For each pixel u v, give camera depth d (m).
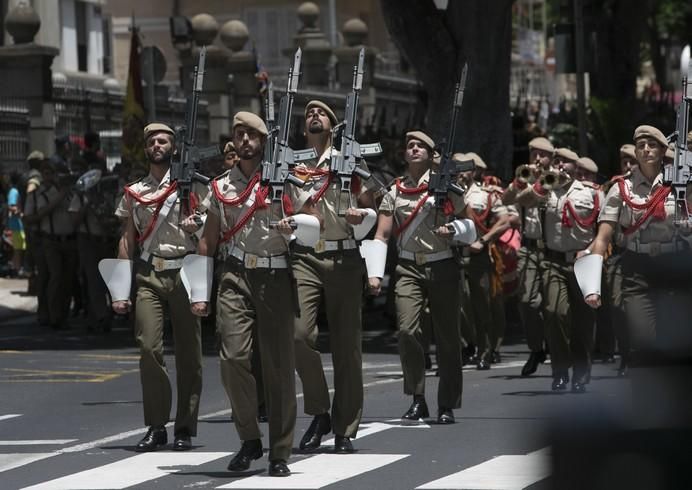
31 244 48.56
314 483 19.28
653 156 22.42
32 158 52.97
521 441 21.47
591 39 46.00
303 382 21.94
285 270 19.95
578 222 28.92
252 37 111.81
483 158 47.75
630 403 14.23
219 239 20.47
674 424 13.84
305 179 21.81
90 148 54.56
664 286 16.45
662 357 14.76
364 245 23.97
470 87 47.56
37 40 89.75
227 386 20.17
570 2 59.88
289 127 20.47
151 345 22.17
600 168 59.62
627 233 22.38
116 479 19.91
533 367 31.80
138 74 52.28
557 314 28.78
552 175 29.09
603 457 13.82
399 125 85.06
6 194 59.72
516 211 33.25
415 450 21.75
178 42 64.50
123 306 22.56
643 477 13.60
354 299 21.77
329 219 21.78
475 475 19.53
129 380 31.86
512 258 33.50
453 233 23.64
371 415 25.67
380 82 87.50
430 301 24.39
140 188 22.48
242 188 20.25
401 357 24.70
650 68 135.88
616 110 61.16
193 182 22.25
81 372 33.47
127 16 111.94
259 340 19.98
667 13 116.12
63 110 62.66
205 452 22.03
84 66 99.06
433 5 47.91
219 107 69.06
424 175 24.41
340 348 21.73
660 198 22.19
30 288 53.59
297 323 21.73
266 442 22.78
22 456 22.14
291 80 20.75
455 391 24.39
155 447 22.38
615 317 23.92
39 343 40.94
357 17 114.56
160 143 22.44
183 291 22.19
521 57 119.06
